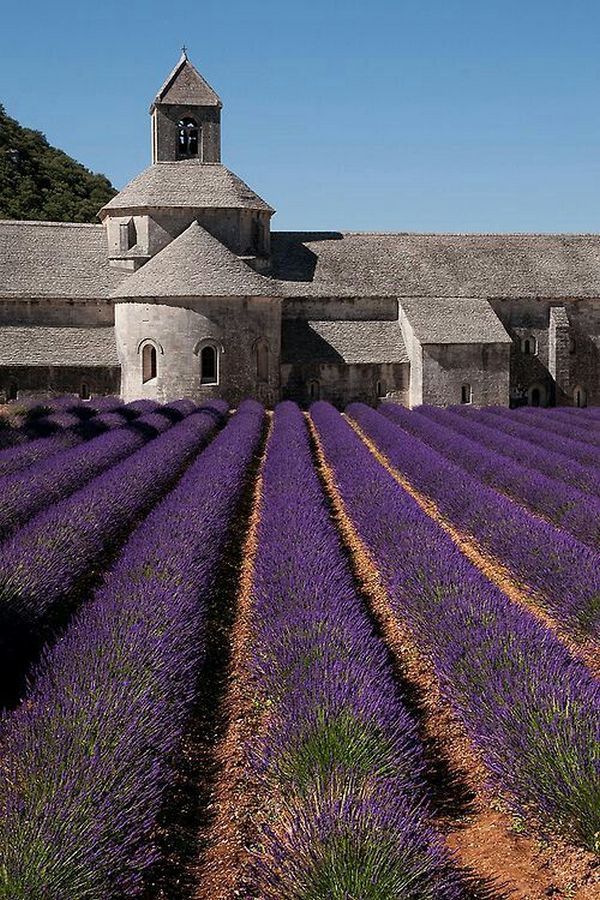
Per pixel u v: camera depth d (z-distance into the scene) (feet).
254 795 27.58
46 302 157.79
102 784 23.59
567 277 181.57
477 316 167.84
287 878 20.72
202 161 171.32
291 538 50.49
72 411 125.08
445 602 38.86
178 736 29.01
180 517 55.67
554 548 48.47
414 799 25.17
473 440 109.81
